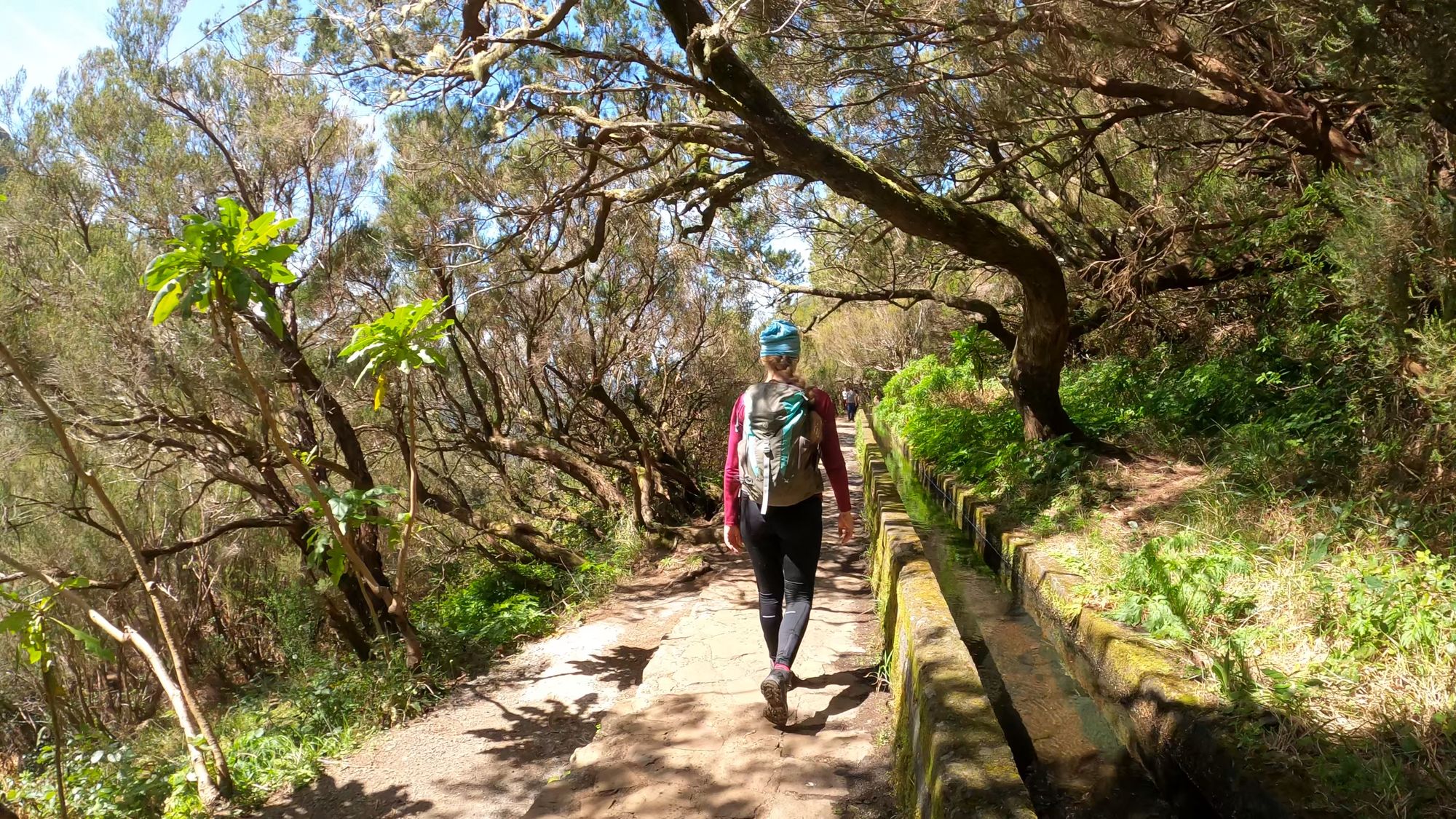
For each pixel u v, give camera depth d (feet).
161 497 32.78
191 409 24.08
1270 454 19.72
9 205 22.74
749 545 12.51
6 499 26.61
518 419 43.68
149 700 36.27
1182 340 36.50
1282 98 20.12
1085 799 11.02
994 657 16.14
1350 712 10.28
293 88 25.43
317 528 17.37
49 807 14.74
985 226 23.45
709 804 10.43
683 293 44.09
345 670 18.74
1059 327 26.48
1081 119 25.20
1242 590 14.16
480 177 26.50
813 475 12.17
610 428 47.70
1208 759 10.19
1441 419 13.88
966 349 42.57
